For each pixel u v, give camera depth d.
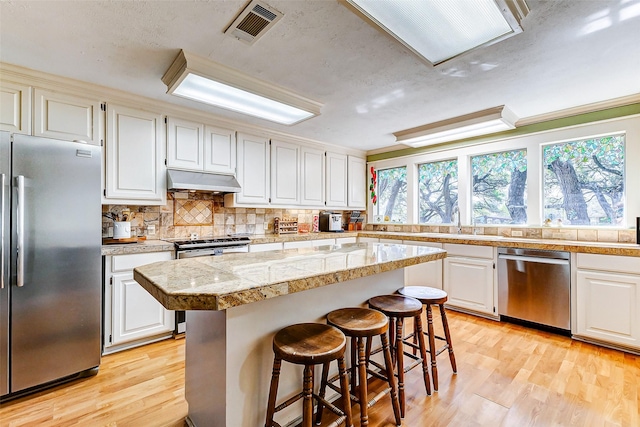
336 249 2.18
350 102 2.82
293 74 2.26
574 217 3.12
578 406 1.72
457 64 2.11
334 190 4.56
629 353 2.36
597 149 2.99
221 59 2.04
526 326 2.96
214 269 1.42
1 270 1.74
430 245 3.67
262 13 1.59
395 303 1.82
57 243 1.92
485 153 3.74
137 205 2.92
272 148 3.77
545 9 1.54
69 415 1.66
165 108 2.86
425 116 3.23
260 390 1.40
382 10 1.46
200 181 3.03
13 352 1.78
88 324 2.05
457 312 3.42
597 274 2.50
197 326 1.52
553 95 2.67
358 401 1.54
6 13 1.57
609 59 2.04
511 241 2.97
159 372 2.12
